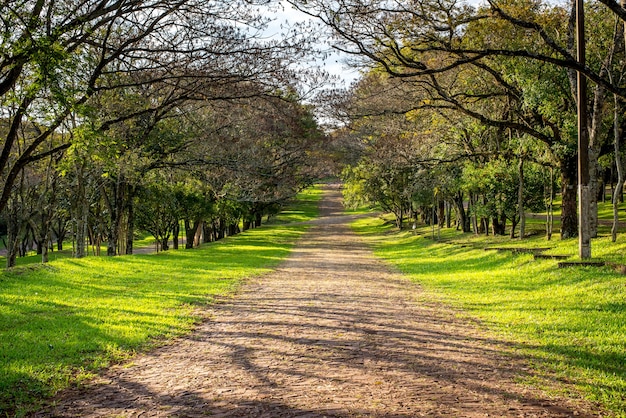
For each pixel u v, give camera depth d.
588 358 7.52
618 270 13.20
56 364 7.36
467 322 10.51
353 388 6.25
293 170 42.06
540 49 19.33
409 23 14.12
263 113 22.31
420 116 25.69
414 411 5.44
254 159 28.78
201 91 16.80
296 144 38.91
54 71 11.21
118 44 17.05
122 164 22.81
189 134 25.97
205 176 29.59
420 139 30.58
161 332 9.63
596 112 18.33
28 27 11.11
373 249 38.59
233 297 14.41
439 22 14.04
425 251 30.89
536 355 7.74
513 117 25.42
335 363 7.44
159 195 33.06
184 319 10.97
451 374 6.84
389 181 48.41
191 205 36.22
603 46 19.78
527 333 9.17
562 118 20.70
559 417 5.27
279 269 23.42
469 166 27.59
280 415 5.36
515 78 19.86
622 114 20.50
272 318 11.16
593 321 9.54
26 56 11.19
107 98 21.42
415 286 16.86
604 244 17.45
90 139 13.09
